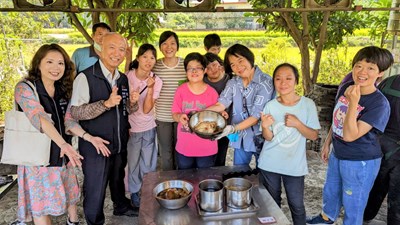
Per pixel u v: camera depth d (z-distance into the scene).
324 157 2.41
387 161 2.17
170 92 2.71
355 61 1.86
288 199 2.12
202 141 2.31
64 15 4.37
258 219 1.64
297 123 1.94
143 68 2.42
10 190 3.01
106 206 2.76
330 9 2.82
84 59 2.84
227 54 2.12
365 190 1.98
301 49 4.17
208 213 1.64
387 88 2.12
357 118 1.85
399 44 3.27
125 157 2.42
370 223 2.51
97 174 2.12
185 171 2.23
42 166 1.94
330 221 2.34
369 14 4.40
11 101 5.25
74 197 2.24
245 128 2.12
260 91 2.12
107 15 3.72
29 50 5.74
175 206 1.70
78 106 1.96
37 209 1.97
